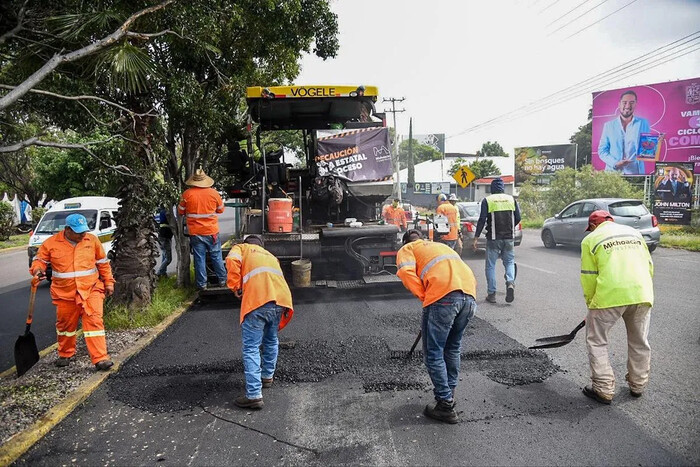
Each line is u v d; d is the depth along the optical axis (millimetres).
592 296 3986
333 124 8727
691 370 4492
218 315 7098
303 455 3279
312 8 9422
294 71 11445
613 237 3975
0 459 3275
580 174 23484
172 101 7180
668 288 8281
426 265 3881
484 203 7406
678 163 19156
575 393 4090
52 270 4895
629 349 3975
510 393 4117
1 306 8922
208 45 7207
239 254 4406
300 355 5148
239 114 9547
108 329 6281
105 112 6652
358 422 3709
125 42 5414
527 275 10070
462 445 3326
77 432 3689
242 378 4656
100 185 15367
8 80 5820
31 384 4555
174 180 8695
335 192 7863
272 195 8656
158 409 4027
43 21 5270
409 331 5887
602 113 25688
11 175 24484
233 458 3270
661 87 23359
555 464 3064
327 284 7633
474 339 5488
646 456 3123
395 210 11852
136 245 6812
